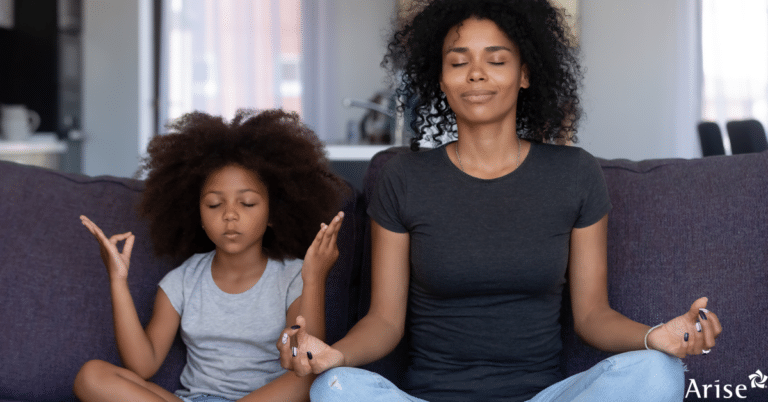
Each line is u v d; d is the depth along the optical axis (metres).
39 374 1.21
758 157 1.28
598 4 5.02
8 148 3.92
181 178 1.23
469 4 1.12
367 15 5.90
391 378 1.25
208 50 5.63
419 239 1.13
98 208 1.34
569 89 1.28
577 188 1.13
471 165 1.16
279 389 1.09
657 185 1.28
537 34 1.15
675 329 0.90
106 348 1.24
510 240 1.10
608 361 0.89
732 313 1.19
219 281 1.23
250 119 1.28
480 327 1.11
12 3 4.64
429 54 1.24
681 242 1.23
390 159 1.23
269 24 5.74
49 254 1.28
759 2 5.12
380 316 1.14
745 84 5.16
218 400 1.16
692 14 4.99
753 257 1.21
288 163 1.25
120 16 5.04
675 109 5.00
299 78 5.82
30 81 4.71
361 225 1.37
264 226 1.21
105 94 5.07
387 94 4.19
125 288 1.12
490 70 1.10
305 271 1.10
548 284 1.11
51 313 1.24
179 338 1.26
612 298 1.23
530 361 1.11
